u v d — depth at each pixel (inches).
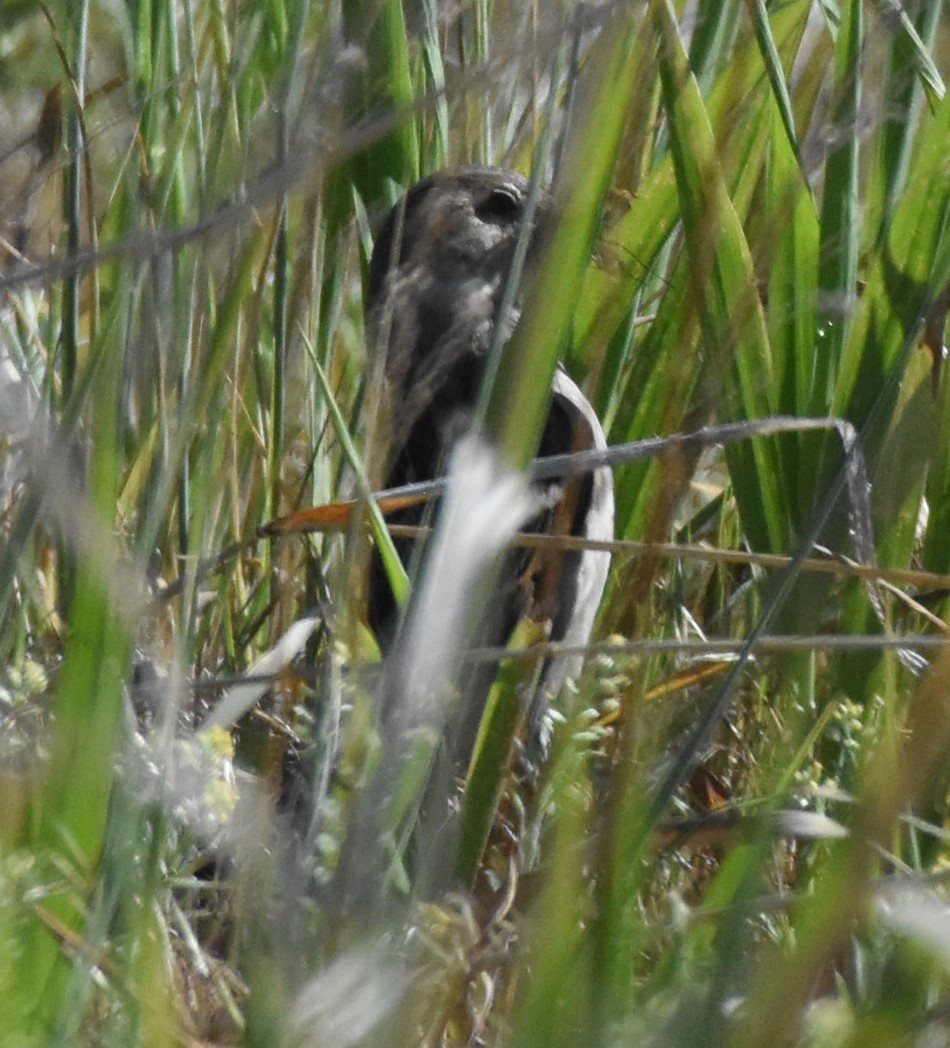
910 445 226.2
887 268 228.4
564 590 245.8
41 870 133.5
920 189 226.4
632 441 253.4
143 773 144.7
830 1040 111.9
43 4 229.8
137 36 242.7
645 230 258.7
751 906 114.8
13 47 272.7
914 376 226.7
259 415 257.3
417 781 138.5
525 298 160.4
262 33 229.9
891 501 225.9
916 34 249.8
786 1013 107.0
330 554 247.0
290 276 255.9
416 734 137.9
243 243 178.7
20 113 269.1
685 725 195.0
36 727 159.0
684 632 240.1
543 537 188.7
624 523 255.4
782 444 237.0
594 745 184.1
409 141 279.0
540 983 114.0
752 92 228.1
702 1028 109.2
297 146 179.2
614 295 200.8
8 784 138.9
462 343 255.9
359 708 144.3
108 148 262.4
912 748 109.7
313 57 205.0
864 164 268.1
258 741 201.6
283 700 208.5
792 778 165.0
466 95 262.1
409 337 250.7
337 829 144.9
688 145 225.9
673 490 171.9
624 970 122.1
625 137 267.0
